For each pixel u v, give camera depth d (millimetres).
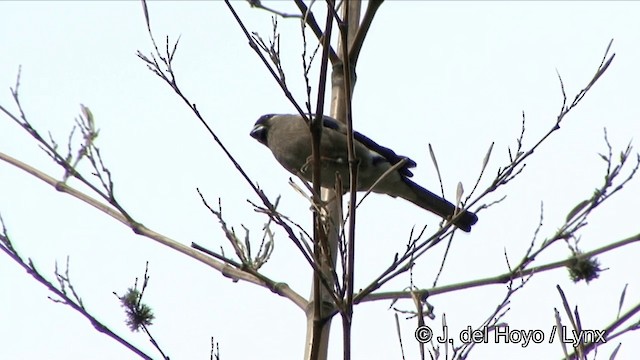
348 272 6875
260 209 7094
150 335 7777
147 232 9117
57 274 8000
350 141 7160
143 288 7887
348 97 7207
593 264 8383
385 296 8531
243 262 7965
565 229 8148
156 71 7480
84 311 7848
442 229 7312
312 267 6961
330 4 7250
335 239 8516
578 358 7125
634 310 7656
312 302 8516
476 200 7477
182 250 9055
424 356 6816
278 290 8617
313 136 7438
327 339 8469
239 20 7223
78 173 8906
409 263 7277
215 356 7484
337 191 7059
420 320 6938
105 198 8969
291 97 7375
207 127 7266
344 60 7219
